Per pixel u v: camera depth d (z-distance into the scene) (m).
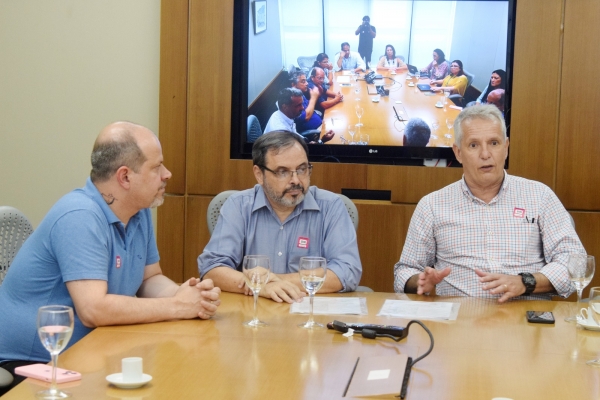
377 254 4.15
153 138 2.31
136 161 2.26
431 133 4.12
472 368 1.68
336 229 2.90
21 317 2.21
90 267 2.12
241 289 2.64
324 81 4.17
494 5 4.03
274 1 4.16
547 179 4.00
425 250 3.04
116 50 4.45
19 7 4.50
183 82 4.21
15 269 2.25
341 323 2.04
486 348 1.87
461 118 2.98
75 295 2.10
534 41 3.97
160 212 4.29
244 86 4.20
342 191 4.17
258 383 1.54
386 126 4.15
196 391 1.48
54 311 1.45
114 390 1.49
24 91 4.52
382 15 4.12
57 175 4.52
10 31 4.51
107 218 2.27
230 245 2.86
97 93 4.48
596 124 3.95
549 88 3.98
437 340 1.95
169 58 4.21
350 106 4.17
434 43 4.09
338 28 4.14
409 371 1.62
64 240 2.15
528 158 4.01
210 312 2.18
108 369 1.64
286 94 4.19
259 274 2.09
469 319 2.23
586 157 3.97
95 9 4.45
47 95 4.51
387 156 4.15
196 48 4.18
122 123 2.31
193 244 4.27
